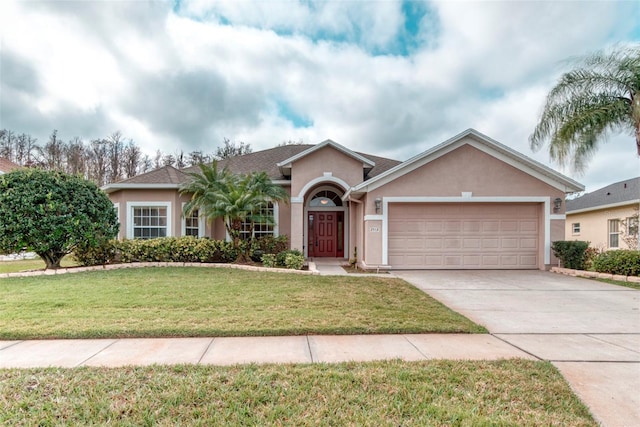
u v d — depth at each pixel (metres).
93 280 9.19
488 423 2.87
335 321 5.66
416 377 3.67
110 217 11.63
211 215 11.95
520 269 12.55
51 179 10.45
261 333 5.12
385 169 17.11
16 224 9.80
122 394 3.28
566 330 5.50
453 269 12.55
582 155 11.77
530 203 12.54
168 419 2.90
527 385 3.53
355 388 3.43
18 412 2.97
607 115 11.15
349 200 14.48
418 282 9.97
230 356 4.27
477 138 12.28
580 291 8.68
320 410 3.04
